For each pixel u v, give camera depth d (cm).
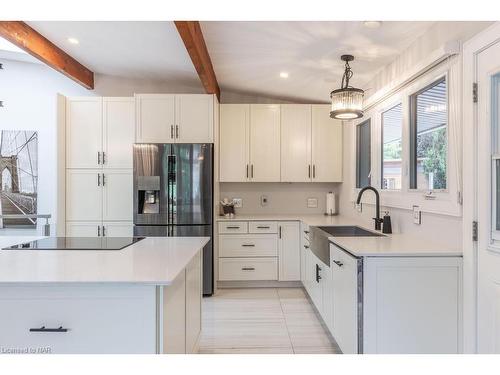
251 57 311
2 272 146
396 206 269
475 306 178
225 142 418
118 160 385
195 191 360
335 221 358
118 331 140
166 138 369
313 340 260
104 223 384
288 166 421
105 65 393
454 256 187
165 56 350
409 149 254
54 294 140
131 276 140
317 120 422
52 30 303
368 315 186
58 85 434
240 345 252
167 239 243
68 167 384
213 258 370
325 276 260
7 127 431
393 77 282
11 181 430
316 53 285
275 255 390
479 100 175
